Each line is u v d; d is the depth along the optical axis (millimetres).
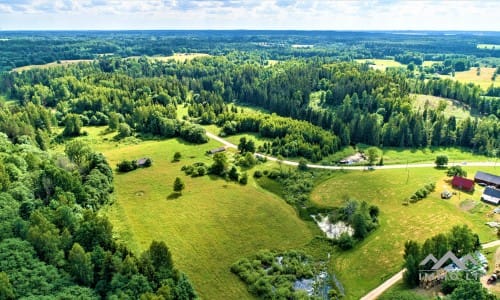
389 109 175125
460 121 169625
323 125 167375
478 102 189625
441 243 70875
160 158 137750
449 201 104500
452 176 120438
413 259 71125
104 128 177125
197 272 77000
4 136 124750
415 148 151000
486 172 125250
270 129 160000
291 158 138625
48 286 60219
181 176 121625
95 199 98875
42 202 84750
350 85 198875
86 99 188875
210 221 95062
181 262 79688
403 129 151750
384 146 153000
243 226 93438
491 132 151500
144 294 57375
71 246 68875
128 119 179375
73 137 162375
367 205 98125
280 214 99750
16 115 153250
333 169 129625
